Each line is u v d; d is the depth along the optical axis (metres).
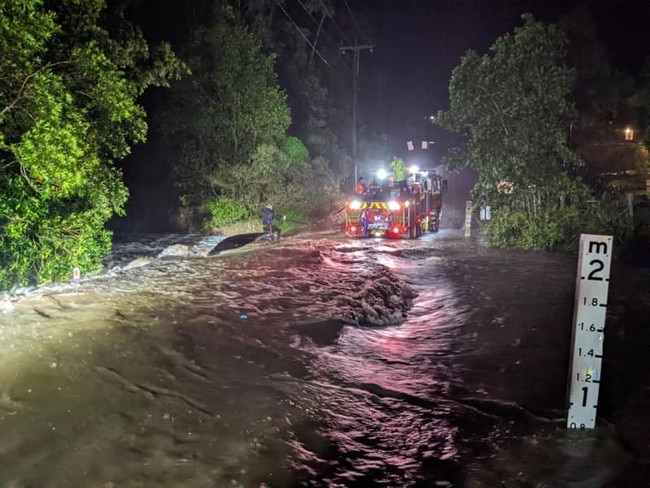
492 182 20.39
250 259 15.67
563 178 19.27
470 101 20.27
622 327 9.80
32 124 11.70
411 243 20.73
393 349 9.07
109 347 7.57
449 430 6.08
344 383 7.36
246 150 29.95
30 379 6.32
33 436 5.11
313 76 42.91
